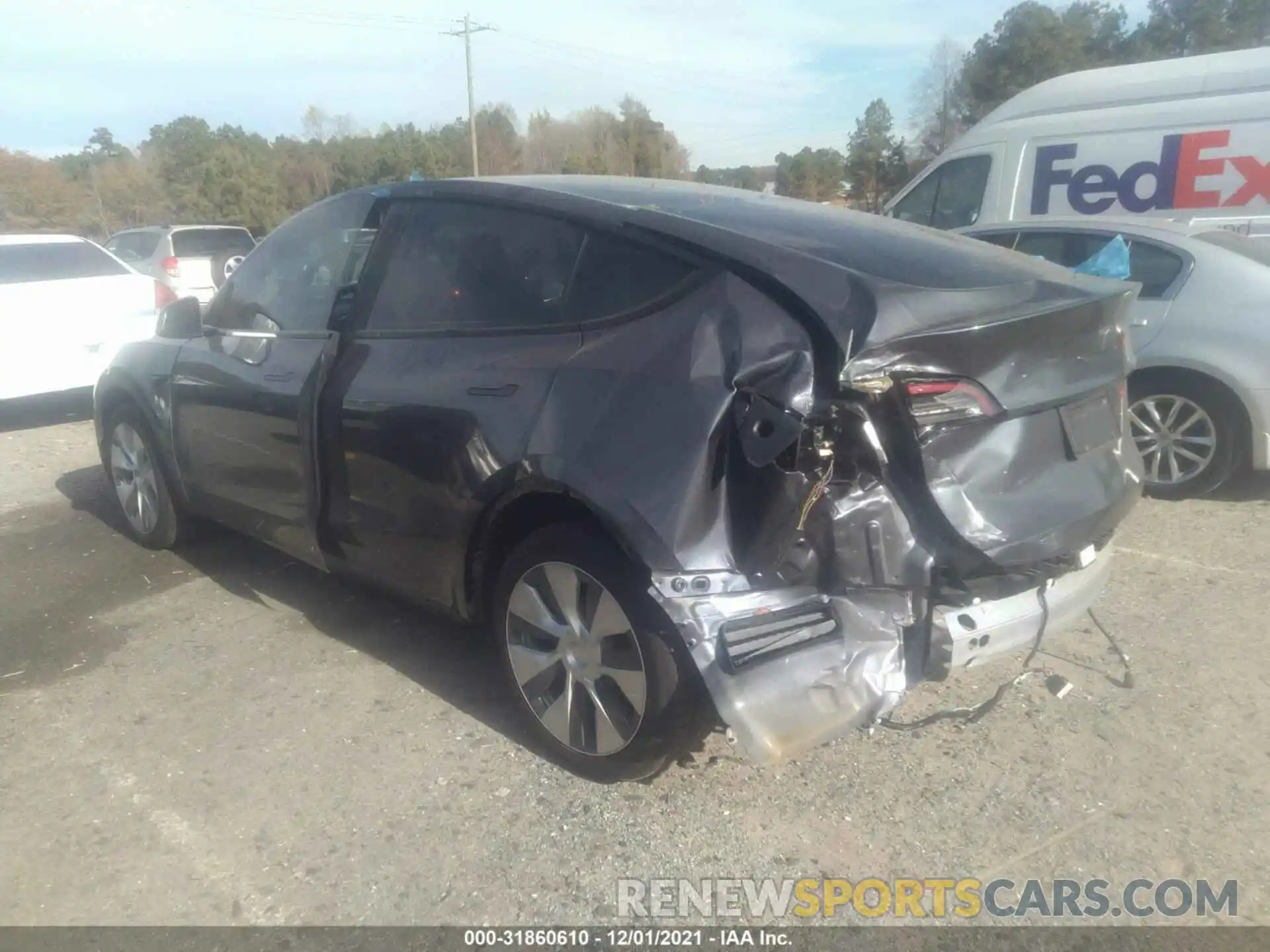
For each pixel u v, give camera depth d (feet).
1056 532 9.78
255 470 14.73
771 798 10.64
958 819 10.23
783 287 9.62
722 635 9.22
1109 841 9.87
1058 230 21.56
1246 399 18.61
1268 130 25.11
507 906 9.28
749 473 9.28
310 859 9.95
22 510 20.88
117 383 17.62
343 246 13.96
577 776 11.09
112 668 13.97
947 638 9.53
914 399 9.14
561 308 11.18
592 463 9.98
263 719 12.50
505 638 11.48
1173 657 13.29
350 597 16.12
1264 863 9.55
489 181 12.68
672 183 13.65
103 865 9.95
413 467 11.92
